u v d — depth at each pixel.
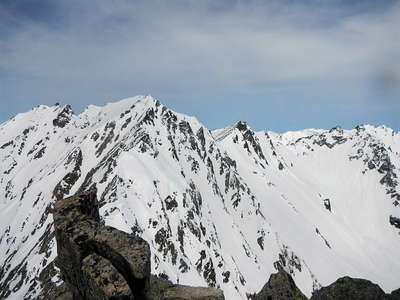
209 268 168.12
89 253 20.56
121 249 20.64
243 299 172.50
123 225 142.00
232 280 177.12
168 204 177.62
